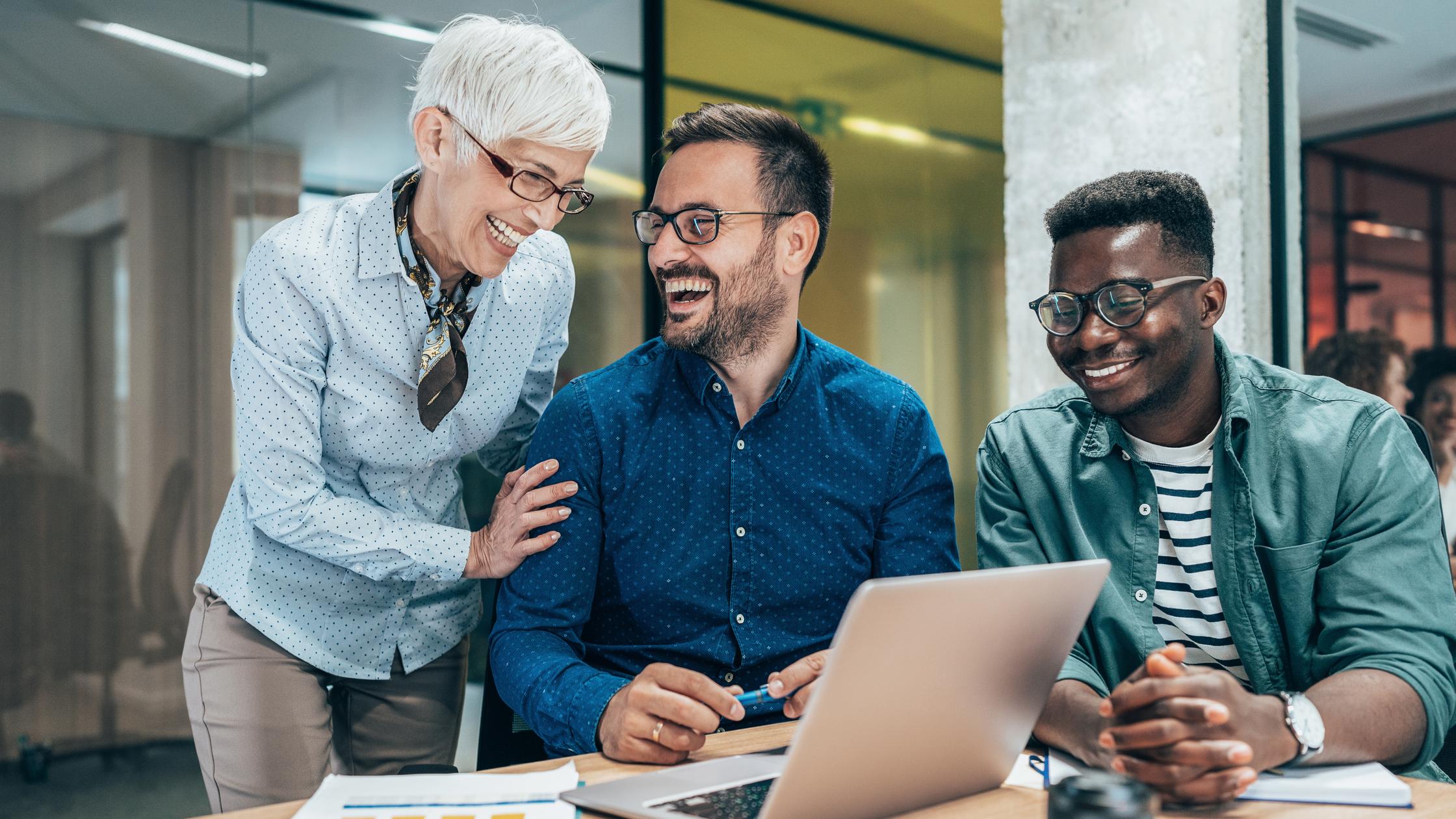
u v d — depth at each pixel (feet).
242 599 5.30
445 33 4.70
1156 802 2.83
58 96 9.82
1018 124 8.25
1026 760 3.45
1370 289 16.30
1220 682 2.94
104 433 10.08
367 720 5.78
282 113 10.40
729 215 4.44
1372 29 13.65
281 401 4.94
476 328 5.28
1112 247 4.04
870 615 2.36
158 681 10.32
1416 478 4.04
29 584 9.88
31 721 9.87
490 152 4.55
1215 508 4.24
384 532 4.97
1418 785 3.05
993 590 2.63
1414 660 3.58
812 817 2.62
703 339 4.56
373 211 4.95
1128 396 4.08
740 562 4.67
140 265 10.13
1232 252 7.15
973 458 12.30
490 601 10.61
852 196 11.75
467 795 2.98
